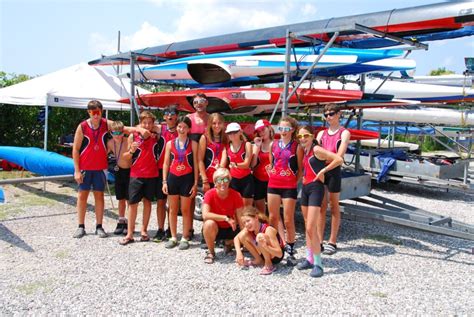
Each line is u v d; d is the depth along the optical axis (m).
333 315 3.56
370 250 5.39
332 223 5.23
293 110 7.74
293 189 4.78
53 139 14.34
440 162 10.37
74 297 3.79
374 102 7.00
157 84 10.20
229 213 4.79
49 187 9.57
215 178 4.62
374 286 4.20
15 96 11.01
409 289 4.15
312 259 4.61
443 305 3.80
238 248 4.64
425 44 6.30
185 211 5.23
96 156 5.64
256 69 7.57
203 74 8.37
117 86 12.14
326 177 5.06
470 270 4.75
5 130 13.45
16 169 11.97
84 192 5.68
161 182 5.51
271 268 4.47
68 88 11.19
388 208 6.12
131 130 5.43
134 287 4.04
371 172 10.81
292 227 4.83
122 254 5.00
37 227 6.15
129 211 5.42
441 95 12.52
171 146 5.14
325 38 7.02
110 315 3.47
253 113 8.11
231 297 3.86
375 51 6.84
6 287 3.99
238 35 8.20
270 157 4.86
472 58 9.12
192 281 4.21
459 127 15.20
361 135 8.07
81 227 5.76
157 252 5.10
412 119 13.22
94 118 5.55
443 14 5.55
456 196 10.33
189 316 3.48
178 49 9.27
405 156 10.97
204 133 5.28
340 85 12.35
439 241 5.91
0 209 7.27
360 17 6.45
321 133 5.20
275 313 3.56
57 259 4.79
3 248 5.16
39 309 3.55
